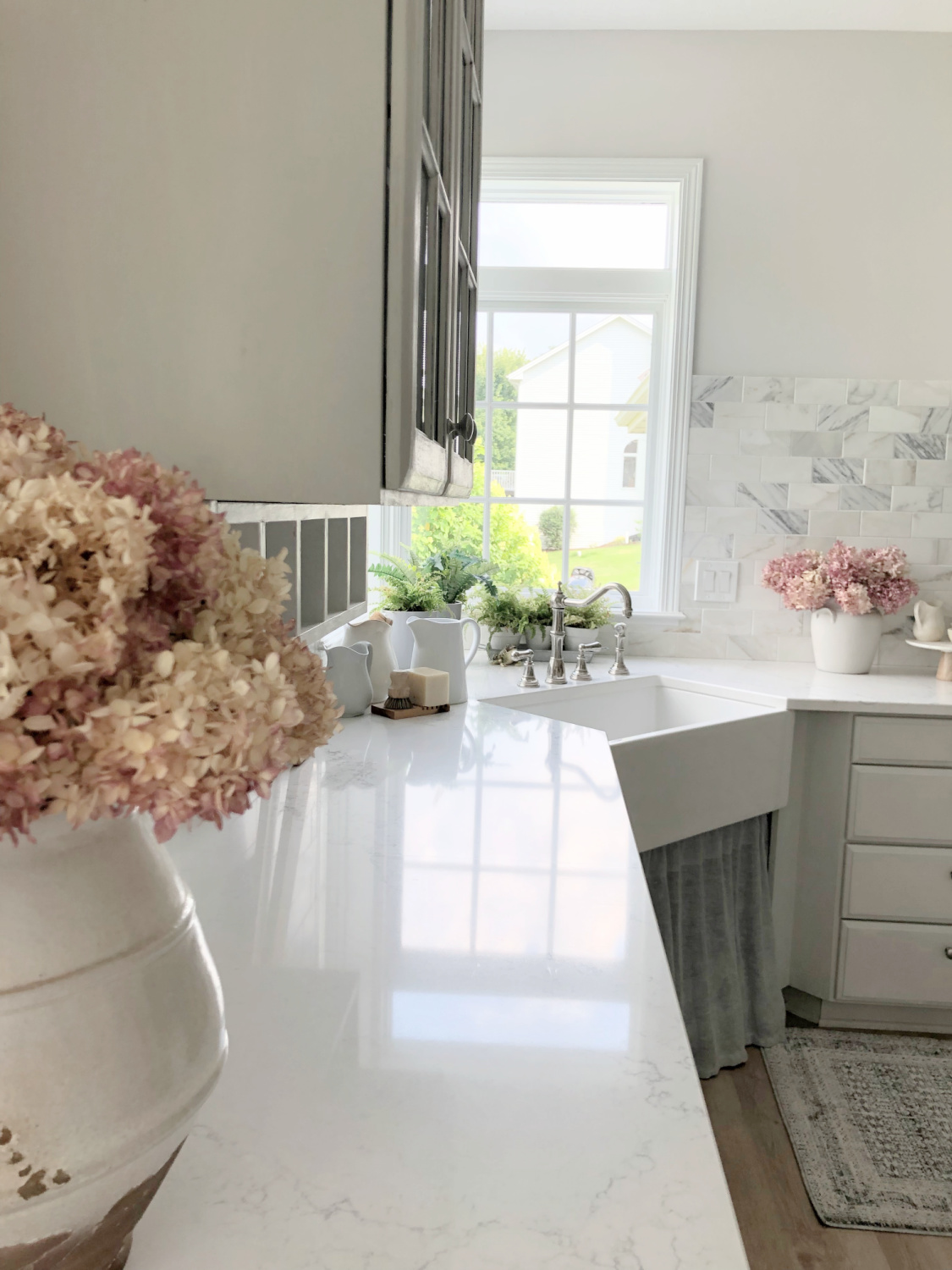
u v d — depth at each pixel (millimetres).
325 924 912
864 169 2809
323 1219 519
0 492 374
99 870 431
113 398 925
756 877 2357
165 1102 437
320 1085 644
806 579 2691
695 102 2809
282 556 485
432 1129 598
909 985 2439
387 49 872
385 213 884
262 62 878
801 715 2443
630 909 963
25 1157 391
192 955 480
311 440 912
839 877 2439
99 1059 412
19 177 905
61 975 404
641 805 2016
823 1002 2521
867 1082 2230
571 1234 508
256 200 894
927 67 2771
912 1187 1864
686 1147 584
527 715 2023
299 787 1422
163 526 408
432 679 1992
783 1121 2076
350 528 2053
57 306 918
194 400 919
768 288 2852
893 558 2684
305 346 904
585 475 3043
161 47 887
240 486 924
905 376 2859
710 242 2846
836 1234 1746
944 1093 2186
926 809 2400
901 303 2842
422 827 1224
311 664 487
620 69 2803
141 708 348
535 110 2822
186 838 1165
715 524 2918
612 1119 611
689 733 2098
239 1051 685
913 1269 1667
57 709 353
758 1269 1664
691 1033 2225
